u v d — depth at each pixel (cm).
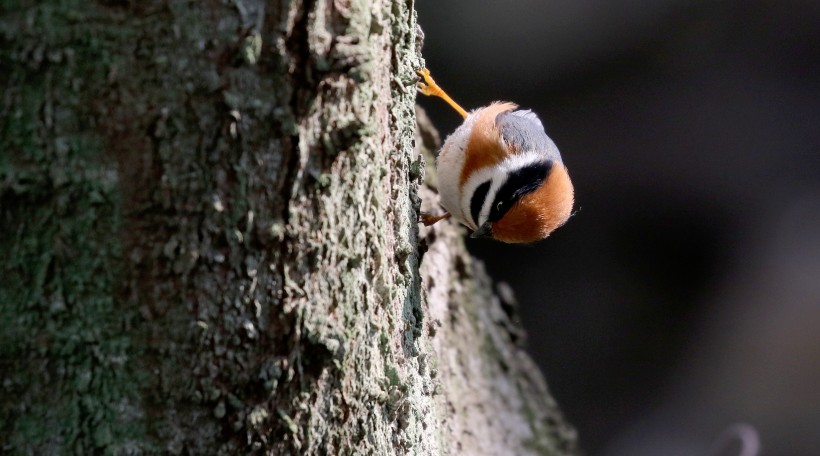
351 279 143
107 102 129
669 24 167
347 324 143
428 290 151
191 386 141
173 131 131
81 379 137
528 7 167
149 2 127
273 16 132
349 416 144
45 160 129
